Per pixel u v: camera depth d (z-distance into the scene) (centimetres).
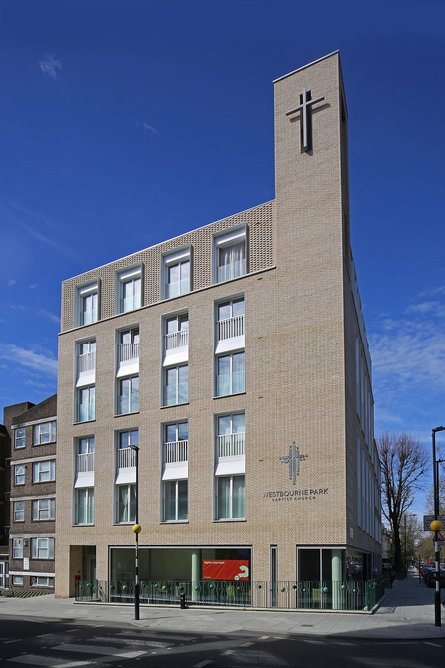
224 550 3381
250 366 3434
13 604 3788
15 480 5188
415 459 8125
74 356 4341
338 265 3225
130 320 4053
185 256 3866
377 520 6731
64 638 2192
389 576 5819
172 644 2020
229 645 1983
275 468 3244
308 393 3206
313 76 3494
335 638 2159
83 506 4119
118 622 2717
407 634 2200
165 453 3734
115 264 4225
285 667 1602
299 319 3303
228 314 3628
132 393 3969
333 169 3334
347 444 3134
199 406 3600
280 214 3478
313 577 3055
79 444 4228
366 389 4969
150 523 3681
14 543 5084
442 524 2723
